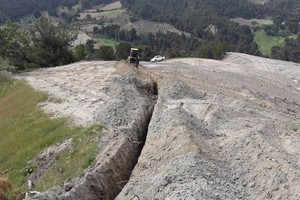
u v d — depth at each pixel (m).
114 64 40.03
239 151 15.32
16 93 33.66
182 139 15.99
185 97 24.64
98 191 15.54
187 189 12.05
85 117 24.28
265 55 102.56
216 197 11.77
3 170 21.55
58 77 36.25
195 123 18.75
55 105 27.80
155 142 17.50
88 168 17.28
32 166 20.80
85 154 19.33
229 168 14.42
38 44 46.97
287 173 12.80
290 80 45.16
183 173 13.10
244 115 21.19
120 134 19.80
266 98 29.53
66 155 20.19
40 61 46.06
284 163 13.30
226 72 40.81
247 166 14.18
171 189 12.38
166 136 17.22
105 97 27.83
